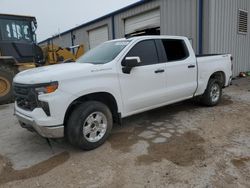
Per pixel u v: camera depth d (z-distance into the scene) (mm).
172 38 5684
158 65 5168
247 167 3469
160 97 5250
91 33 18547
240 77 12688
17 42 9523
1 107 8141
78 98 4090
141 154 4004
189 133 4840
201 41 10805
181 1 11328
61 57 11711
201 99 6703
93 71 4195
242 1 12430
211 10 10359
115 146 4355
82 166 3703
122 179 3309
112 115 4730
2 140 4934
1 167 3793
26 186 3254
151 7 12898
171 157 3855
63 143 4613
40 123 3777
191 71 5910
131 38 5113
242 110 6367
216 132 4840
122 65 4617
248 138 4488
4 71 8516
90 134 4211
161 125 5383
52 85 3750
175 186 3100
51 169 3660
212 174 3324
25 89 4023
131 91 4734
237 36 12391
